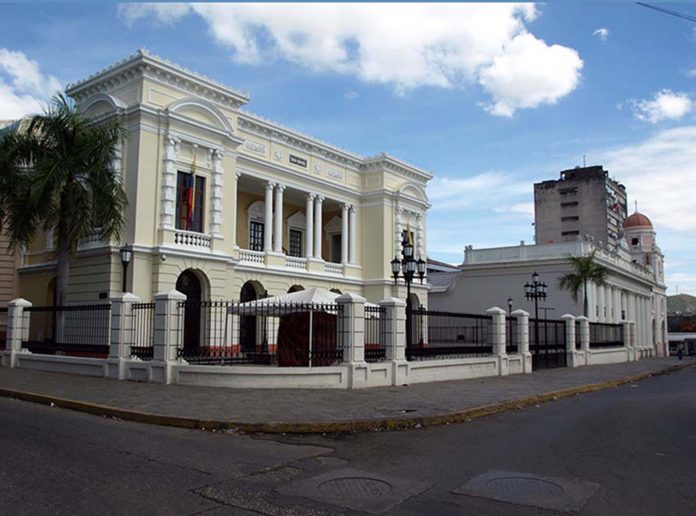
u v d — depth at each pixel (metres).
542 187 74.81
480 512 5.71
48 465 7.16
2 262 28.17
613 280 49.16
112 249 22.83
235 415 10.71
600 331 35.09
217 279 25.73
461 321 23.03
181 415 10.67
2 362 19.86
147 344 16.75
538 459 7.95
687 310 140.88
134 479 6.65
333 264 35.22
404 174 38.38
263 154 31.05
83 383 15.12
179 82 25.14
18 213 19.94
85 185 20.41
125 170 23.73
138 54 23.67
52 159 19.64
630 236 70.88
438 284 49.66
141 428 10.14
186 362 15.58
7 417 10.74
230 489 6.40
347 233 36.50
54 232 21.23
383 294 35.88
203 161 25.83
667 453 8.37
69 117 20.33
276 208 31.80
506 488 6.52
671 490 6.48
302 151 33.41
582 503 6.00
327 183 34.62
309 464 7.67
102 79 25.06
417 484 6.67
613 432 10.16
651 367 32.69
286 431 9.95
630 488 6.55
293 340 17.33
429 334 21.69
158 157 24.14
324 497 6.17
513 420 11.74
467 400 13.52
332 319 17.53
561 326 29.03
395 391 14.77
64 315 19.53
